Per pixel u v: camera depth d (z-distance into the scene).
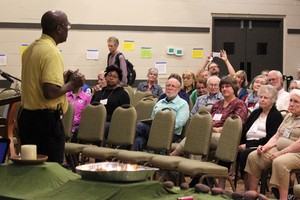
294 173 5.04
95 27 9.72
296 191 4.29
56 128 3.84
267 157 5.07
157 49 9.93
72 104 6.82
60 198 2.59
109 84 7.02
